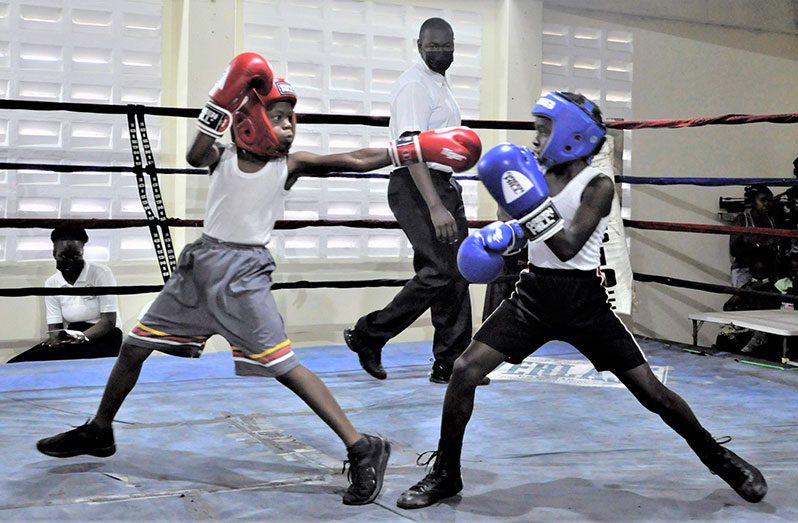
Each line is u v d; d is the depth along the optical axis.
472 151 2.62
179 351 2.74
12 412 3.64
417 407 3.85
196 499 2.56
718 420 3.72
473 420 3.63
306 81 5.46
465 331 4.36
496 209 5.80
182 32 5.06
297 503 2.55
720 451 2.57
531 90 5.82
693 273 6.53
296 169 2.66
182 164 5.08
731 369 4.86
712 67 6.55
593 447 3.24
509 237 2.51
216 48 5.05
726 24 6.53
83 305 4.91
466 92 5.84
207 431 3.39
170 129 5.27
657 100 6.37
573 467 2.96
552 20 6.00
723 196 6.60
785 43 6.80
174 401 3.89
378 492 2.56
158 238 4.42
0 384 4.18
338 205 5.55
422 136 2.62
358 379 4.47
